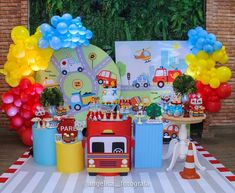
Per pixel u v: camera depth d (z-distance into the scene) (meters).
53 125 5.30
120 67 6.77
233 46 7.44
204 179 4.66
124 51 6.80
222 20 7.27
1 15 7.09
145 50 6.79
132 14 6.94
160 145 5.14
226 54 6.85
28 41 6.02
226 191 4.23
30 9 6.94
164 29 6.98
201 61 6.31
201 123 7.25
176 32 7.02
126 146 4.74
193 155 4.76
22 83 5.97
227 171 4.99
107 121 4.73
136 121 5.23
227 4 7.25
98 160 4.74
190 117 4.98
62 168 4.93
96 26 6.93
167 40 6.92
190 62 6.46
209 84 6.37
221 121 7.65
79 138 5.14
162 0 6.93
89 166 4.75
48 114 5.48
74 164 4.91
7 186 4.40
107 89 5.27
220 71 6.32
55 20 6.10
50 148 5.24
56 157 5.11
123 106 5.15
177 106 5.09
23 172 4.94
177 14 6.97
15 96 6.09
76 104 6.62
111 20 6.93
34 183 4.51
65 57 6.61
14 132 7.31
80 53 6.63
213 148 6.34
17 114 6.14
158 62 6.78
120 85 6.66
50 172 4.94
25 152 5.99
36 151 5.34
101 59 6.66
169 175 4.82
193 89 5.03
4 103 6.17
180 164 5.31
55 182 4.54
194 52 6.60
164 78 6.74
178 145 5.04
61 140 5.05
